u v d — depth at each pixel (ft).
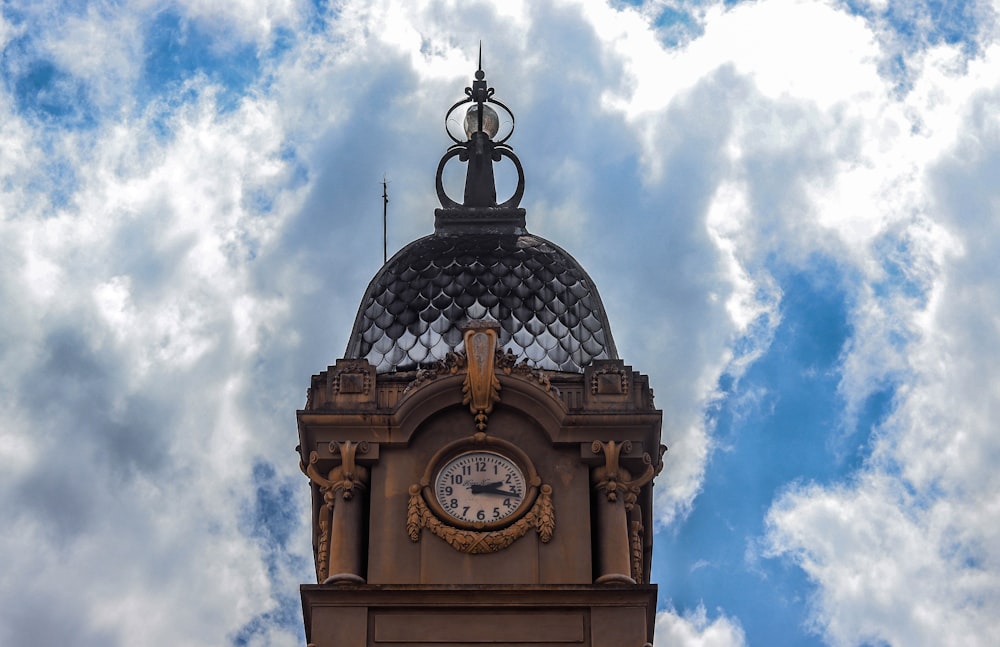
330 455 181.98
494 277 192.75
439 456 181.98
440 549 179.11
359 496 181.27
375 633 175.42
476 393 182.80
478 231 198.18
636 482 181.88
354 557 178.91
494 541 178.81
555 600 175.94
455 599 175.94
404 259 195.31
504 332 189.26
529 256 194.70
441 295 191.62
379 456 182.19
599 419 182.60
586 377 184.65
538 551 179.11
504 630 175.42
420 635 175.32
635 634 174.91
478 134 203.10
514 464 182.19
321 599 176.04
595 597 176.04
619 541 179.22
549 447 182.60
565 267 194.70
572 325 190.60
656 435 183.83
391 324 190.49
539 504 180.34
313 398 184.34
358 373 184.65
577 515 180.34
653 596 176.86
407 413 182.60
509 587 175.94
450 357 184.24
